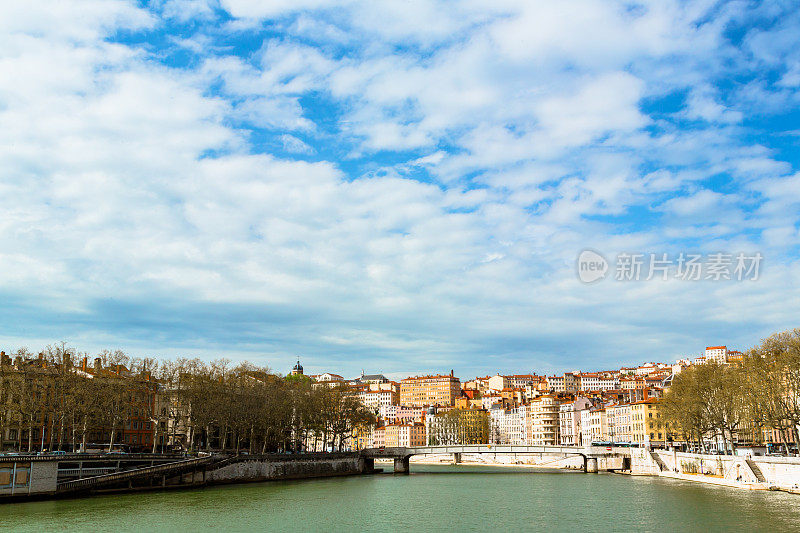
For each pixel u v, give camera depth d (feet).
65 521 335.06
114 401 554.05
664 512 377.30
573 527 334.65
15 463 398.83
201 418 610.65
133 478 482.28
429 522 353.10
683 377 630.74
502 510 400.26
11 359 532.32
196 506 402.11
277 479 631.15
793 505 389.60
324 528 332.60
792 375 467.52
